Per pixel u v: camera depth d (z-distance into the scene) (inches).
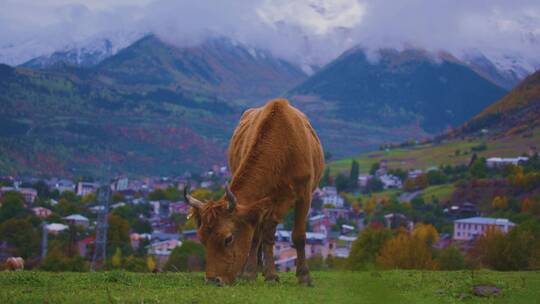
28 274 688.4
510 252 2196.1
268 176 585.9
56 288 563.2
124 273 673.6
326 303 468.8
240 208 550.9
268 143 596.1
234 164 705.0
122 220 5999.0
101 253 3944.4
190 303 459.5
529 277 776.9
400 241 2832.2
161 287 572.7
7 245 5059.1
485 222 6614.2
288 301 476.4
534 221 3432.6
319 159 682.2
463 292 561.0
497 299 533.0
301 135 621.9
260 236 616.4
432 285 628.4
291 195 604.4
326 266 3612.2
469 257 3233.3
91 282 621.6
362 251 3489.2
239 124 735.1
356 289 396.2
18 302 461.4
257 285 569.0
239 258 550.3
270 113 618.2
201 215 548.7
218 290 513.3
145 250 5846.5
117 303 455.5
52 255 3385.8
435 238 5841.5
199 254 4111.7
